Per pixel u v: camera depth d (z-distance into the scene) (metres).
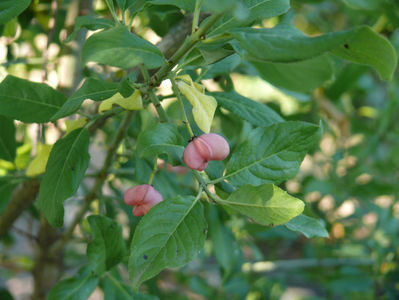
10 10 0.16
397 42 0.37
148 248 0.15
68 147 0.18
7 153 0.24
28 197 0.25
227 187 0.18
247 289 0.39
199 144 0.16
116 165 0.26
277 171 0.17
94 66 0.25
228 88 0.25
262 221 0.16
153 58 0.14
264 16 0.16
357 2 0.28
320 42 0.13
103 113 0.19
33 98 0.18
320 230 0.17
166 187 0.23
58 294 0.21
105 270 0.20
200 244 0.15
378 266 0.38
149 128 0.17
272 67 0.22
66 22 0.25
